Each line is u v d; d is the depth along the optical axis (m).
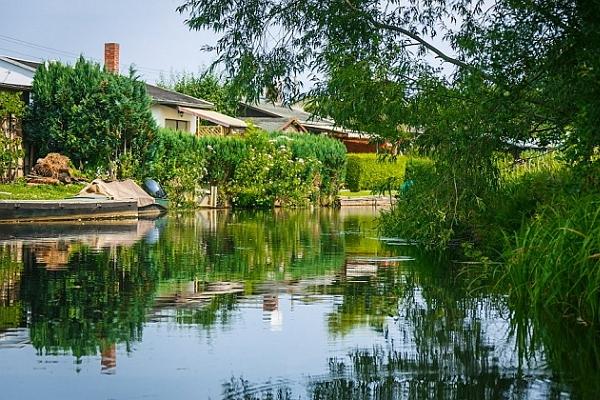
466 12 12.09
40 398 4.93
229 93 12.17
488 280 10.25
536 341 6.61
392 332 6.95
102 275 10.48
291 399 4.96
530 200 12.70
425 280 10.25
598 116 9.52
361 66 10.94
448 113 10.75
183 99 39.66
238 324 7.24
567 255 7.75
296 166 34.00
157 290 9.22
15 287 9.34
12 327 7.02
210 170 31.75
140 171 28.17
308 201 35.16
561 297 7.86
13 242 15.09
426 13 12.23
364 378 5.45
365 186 43.16
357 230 19.56
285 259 12.69
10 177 26.81
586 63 9.59
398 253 13.69
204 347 6.30
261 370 5.63
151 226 20.20
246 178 32.56
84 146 27.38
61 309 7.93
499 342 6.58
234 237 17.00
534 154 14.64
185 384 5.27
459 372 5.63
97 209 22.45
